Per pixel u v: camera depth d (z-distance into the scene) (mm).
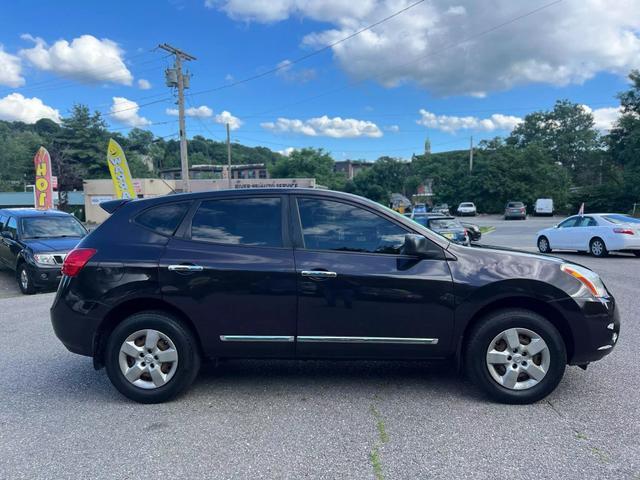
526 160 52844
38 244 10172
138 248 4023
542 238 17125
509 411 3695
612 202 47125
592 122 67500
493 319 3793
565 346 3857
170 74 28688
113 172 20703
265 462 3002
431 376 4508
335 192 4133
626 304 7551
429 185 65062
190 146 95500
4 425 3592
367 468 2914
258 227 4051
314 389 4223
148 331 3926
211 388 4281
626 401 3844
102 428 3518
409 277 3811
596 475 2795
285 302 3861
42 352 5480
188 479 2830
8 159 77750
